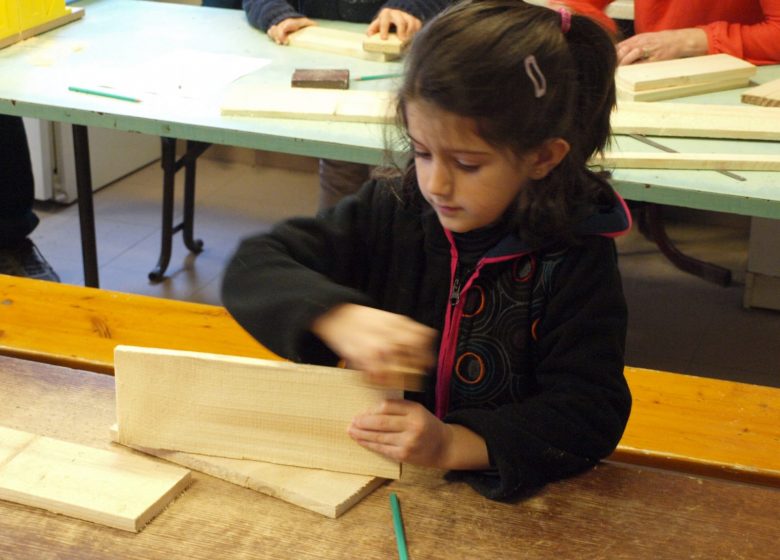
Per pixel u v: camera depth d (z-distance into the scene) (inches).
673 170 70.2
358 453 36.8
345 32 100.0
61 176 143.9
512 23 32.2
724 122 75.9
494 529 34.6
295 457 37.2
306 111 78.0
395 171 41.6
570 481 37.1
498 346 40.3
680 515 35.4
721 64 87.7
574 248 38.3
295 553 33.3
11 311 59.4
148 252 133.8
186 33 102.3
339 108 78.7
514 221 37.2
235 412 37.3
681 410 54.6
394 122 37.4
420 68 31.9
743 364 108.6
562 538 34.2
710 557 33.5
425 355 33.9
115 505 34.6
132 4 112.9
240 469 37.0
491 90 31.1
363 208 42.8
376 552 33.4
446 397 41.9
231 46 98.1
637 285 125.5
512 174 33.2
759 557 33.5
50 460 37.2
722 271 124.4
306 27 101.6
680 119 76.7
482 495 36.3
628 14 114.3
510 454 36.0
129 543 33.6
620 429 38.0
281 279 36.1
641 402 55.3
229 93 83.7
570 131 34.4
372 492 36.5
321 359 37.4
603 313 37.9
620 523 35.0
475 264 39.9
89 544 33.6
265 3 102.3
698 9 100.3
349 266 42.3
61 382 42.5
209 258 132.7
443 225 35.8
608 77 36.0
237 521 34.9
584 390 37.3
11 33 95.8
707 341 113.0
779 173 70.0
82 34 100.7
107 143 152.6
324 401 36.5
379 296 43.4
